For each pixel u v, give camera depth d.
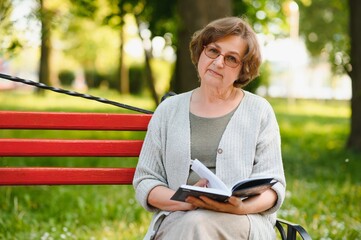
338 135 18.69
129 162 11.17
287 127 21.17
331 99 48.94
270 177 3.43
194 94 3.95
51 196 7.80
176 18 13.46
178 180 3.75
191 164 3.73
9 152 3.78
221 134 3.77
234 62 3.73
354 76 13.91
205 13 9.65
